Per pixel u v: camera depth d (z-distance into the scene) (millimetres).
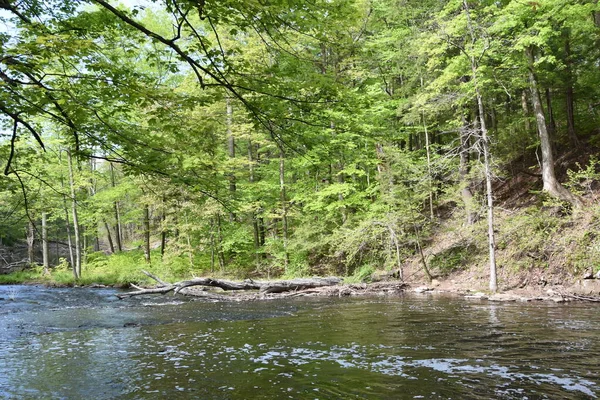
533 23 15477
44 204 11805
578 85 19344
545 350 6785
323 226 21703
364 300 14750
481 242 17672
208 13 4852
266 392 5125
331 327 9477
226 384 5473
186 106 5688
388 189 18750
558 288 13828
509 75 17250
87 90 6062
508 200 20422
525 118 20188
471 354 6664
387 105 20875
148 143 6531
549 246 15469
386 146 18484
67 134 6562
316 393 5039
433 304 12812
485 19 15195
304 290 17531
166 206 22438
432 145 20500
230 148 22859
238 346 7734
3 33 5742
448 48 17969
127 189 25984
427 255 20000
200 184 6922
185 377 5844
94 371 6277
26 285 27281
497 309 11227
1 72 4844
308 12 5238
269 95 5426
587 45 19328
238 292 17750
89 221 30641
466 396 4820
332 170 23438
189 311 12836
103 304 15406
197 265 25172
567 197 16484
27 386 5605
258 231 25391
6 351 7746
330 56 11383
